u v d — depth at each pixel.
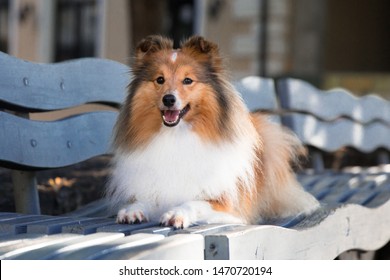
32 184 6.35
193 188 5.72
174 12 18.69
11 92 5.86
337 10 22.47
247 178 6.01
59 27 18.62
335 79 19.89
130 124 5.87
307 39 19.78
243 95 8.20
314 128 9.52
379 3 24.22
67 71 6.55
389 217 7.29
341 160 14.43
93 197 8.71
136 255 4.12
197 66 5.89
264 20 18.53
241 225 5.19
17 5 18.72
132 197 5.84
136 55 6.03
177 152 5.72
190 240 4.53
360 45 23.55
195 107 5.78
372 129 11.16
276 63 18.94
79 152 6.63
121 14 17.66
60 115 11.54
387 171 9.97
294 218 6.48
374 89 20.25
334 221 6.11
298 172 9.51
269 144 6.63
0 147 5.70
